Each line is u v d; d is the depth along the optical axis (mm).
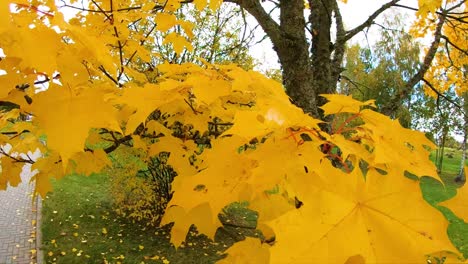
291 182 651
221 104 1279
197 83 898
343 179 559
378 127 769
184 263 5957
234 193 756
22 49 667
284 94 843
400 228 496
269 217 991
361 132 810
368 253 477
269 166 676
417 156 729
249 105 1389
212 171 781
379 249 480
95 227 7203
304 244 479
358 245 479
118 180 6637
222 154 791
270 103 708
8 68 785
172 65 1085
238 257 941
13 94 793
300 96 2268
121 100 959
